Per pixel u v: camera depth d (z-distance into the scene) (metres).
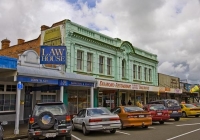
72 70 19.73
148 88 26.84
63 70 16.62
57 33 20.44
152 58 33.19
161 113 16.56
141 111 14.27
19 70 12.54
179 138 10.52
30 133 9.33
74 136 11.86
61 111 10.00
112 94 24.53
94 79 18.09
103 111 12.92
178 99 40.34
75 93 20.72
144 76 31.02
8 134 12.12
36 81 13.48
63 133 9.49
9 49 26.75
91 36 22.17
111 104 24.20
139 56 29.53
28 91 17.52
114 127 12.14
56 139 10.91
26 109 17.42
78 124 13.26
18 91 12.47
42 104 10.15
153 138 10.66
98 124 11.80
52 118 9.41
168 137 10.86
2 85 16.12
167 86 37.28
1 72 13.23
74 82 16.20
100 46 23.09
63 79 15.22
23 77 12.75
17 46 25.56
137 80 28.89
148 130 13.59
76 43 20.42
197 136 11.02
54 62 16.44
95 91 22.06
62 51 16.56
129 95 27.28
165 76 36.97
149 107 17.05
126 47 27.12
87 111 12.81
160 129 13.95
